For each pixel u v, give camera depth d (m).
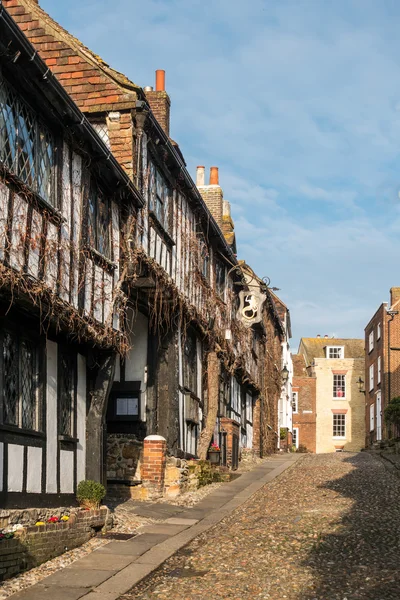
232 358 22.83
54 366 11.23
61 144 10.98
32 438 10.40
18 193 9.48
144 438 15.75
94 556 9.91
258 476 20.80
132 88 13.88
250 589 8.50
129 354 16.33
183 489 15.98
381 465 23.94
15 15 14.61
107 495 15.27
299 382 59.69
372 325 45.31
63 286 10.75
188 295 17.52
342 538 11.26
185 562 9.88
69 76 14.14
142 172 14.16
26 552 9.05
